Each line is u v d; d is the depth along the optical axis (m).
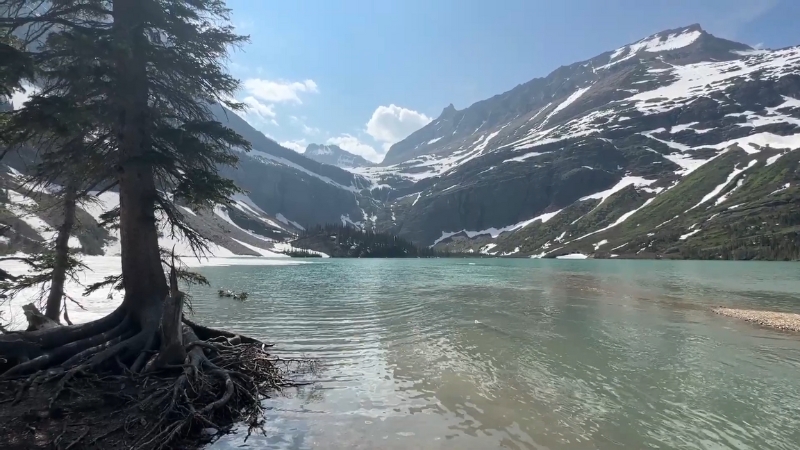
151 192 12.43
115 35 11.04
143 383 10.19
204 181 11.50
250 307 28.86
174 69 12.36
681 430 9.88
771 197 188.25
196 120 12.98
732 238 163.00
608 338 19.69
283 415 10.38
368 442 8.98
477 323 23.39
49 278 14.33
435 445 8.90
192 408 9.07
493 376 13.77
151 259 12.47
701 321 24.47
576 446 8.98
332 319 24.30
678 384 13.16
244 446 8.67
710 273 76.19
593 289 44.75
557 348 17.67
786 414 10.87
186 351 11.70
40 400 9.12
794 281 56.28
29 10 11.33
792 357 16.50
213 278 57.22
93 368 10.48
